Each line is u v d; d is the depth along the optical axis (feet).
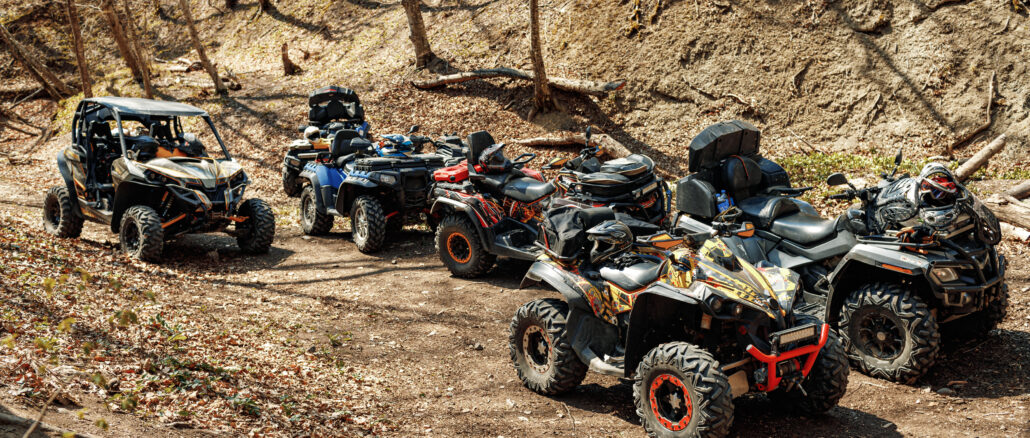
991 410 15.10
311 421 14.19
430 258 31.35
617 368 15.07
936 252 16.37
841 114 43.68
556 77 51.29
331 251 33.06
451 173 28.55
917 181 16.71
